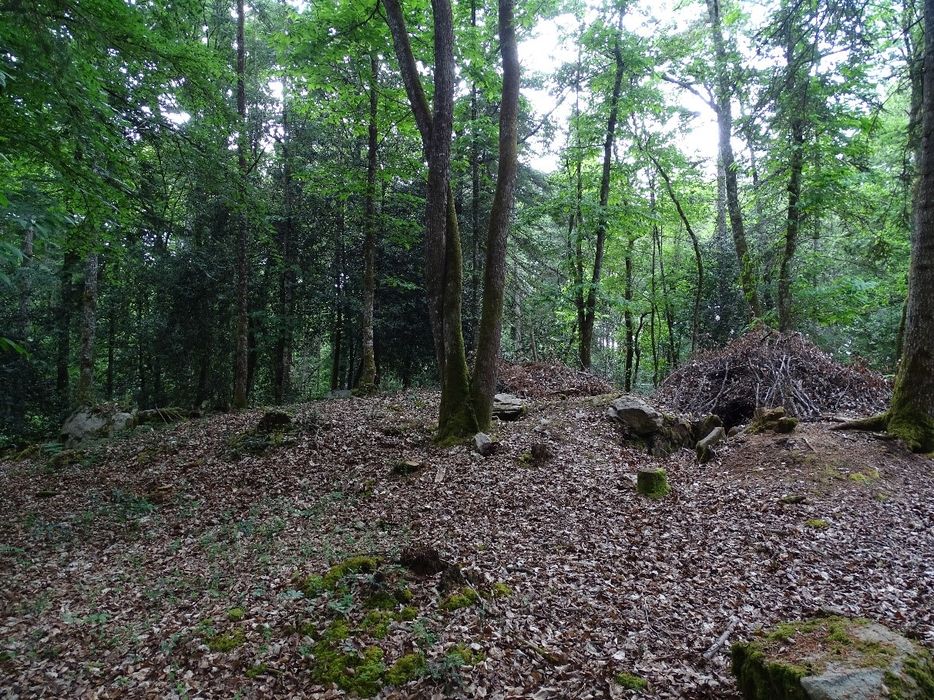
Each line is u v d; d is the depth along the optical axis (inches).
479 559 221.5
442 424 381.1
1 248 250.4
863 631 133.0
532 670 156.3
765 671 127.2
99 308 795.4
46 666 169.6
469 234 831.1
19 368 684.1
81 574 241.6
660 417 405.4
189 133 360.5
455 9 568.4
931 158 333.1
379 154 669.9
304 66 495.2
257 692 150.8
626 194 693.3
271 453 385.1
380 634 171.0
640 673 154.4
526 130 796.0
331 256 894.4
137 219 407.5
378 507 287.4
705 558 227.3
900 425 345.1
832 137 527.2
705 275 827.4
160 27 333.1
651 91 629.3
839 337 733.9
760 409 402.6
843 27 343.9
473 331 805.9
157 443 449.7
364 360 631.2
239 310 617.0
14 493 371.6
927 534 245.4
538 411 470.3
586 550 234.4
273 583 209.2
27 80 251.6
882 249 483.5
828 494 288.8
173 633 180.7
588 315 663.1
